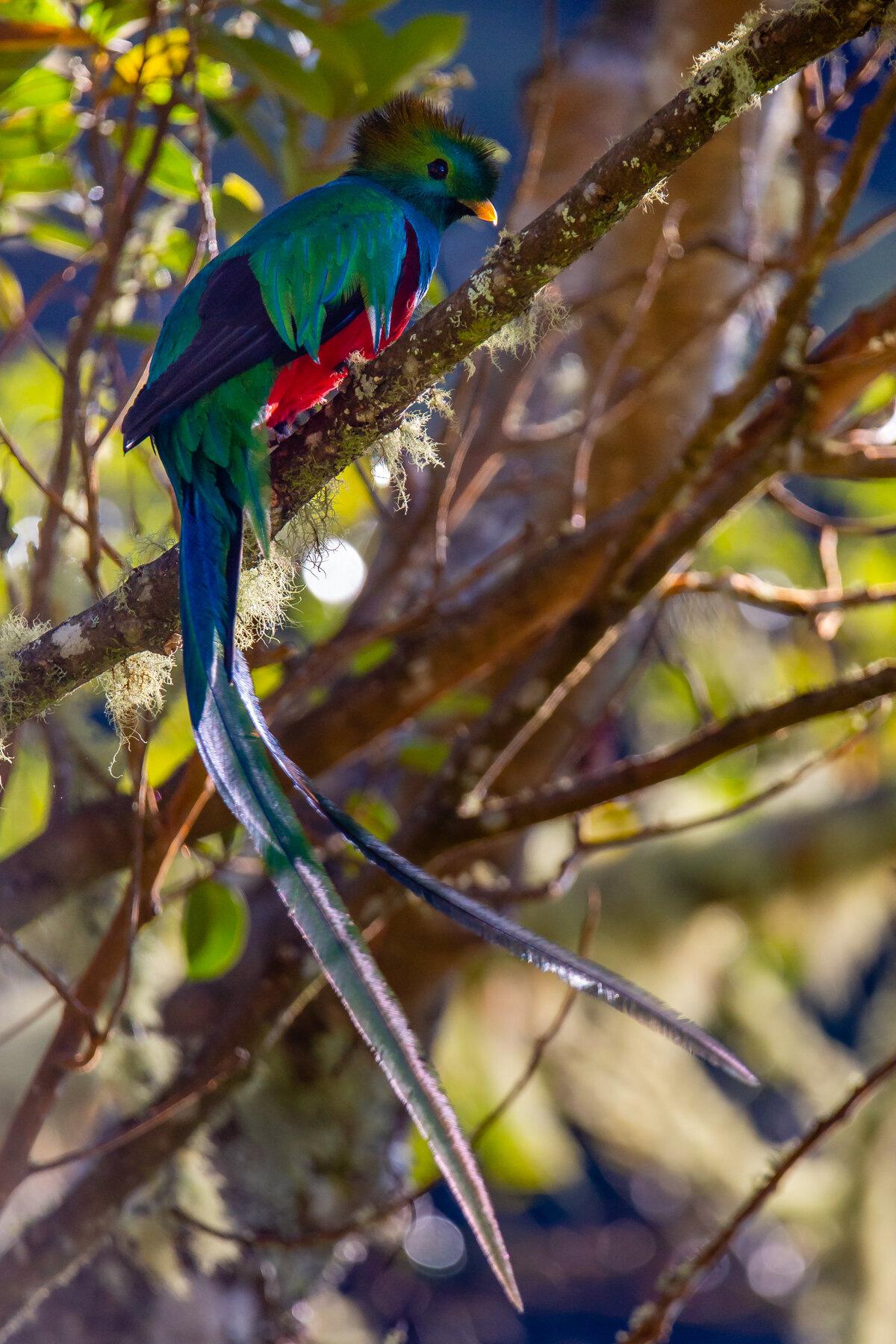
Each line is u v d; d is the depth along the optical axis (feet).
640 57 42.24
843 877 49.01
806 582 48.96
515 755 34.81
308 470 18.47
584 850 25.30
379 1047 12.26
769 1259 60.54
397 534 28.91
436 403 19.98
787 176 39.70
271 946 26.53
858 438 27.84
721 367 36.70
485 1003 52.54
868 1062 60.70
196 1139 27.71
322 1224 31.53
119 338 32.99
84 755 26.99
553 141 41.24
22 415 37.29
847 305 90.07
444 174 24.95
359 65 27.94
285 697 24.86
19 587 27.45
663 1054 60.80
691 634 44.86
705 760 23.89
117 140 29.17
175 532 22.70
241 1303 30.01
